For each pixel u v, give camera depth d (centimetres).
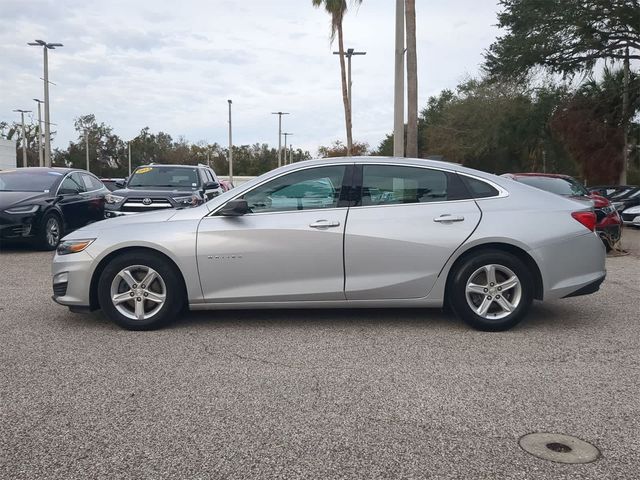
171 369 468
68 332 574
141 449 338
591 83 3219
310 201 576
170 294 571
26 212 1137
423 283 563
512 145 4181
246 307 573
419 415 382
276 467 319
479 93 4325
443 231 561
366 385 434
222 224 568
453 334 564
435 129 4688
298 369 468
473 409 391
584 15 2762
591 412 387
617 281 866
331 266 562
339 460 325
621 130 3144
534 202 577
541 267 561
